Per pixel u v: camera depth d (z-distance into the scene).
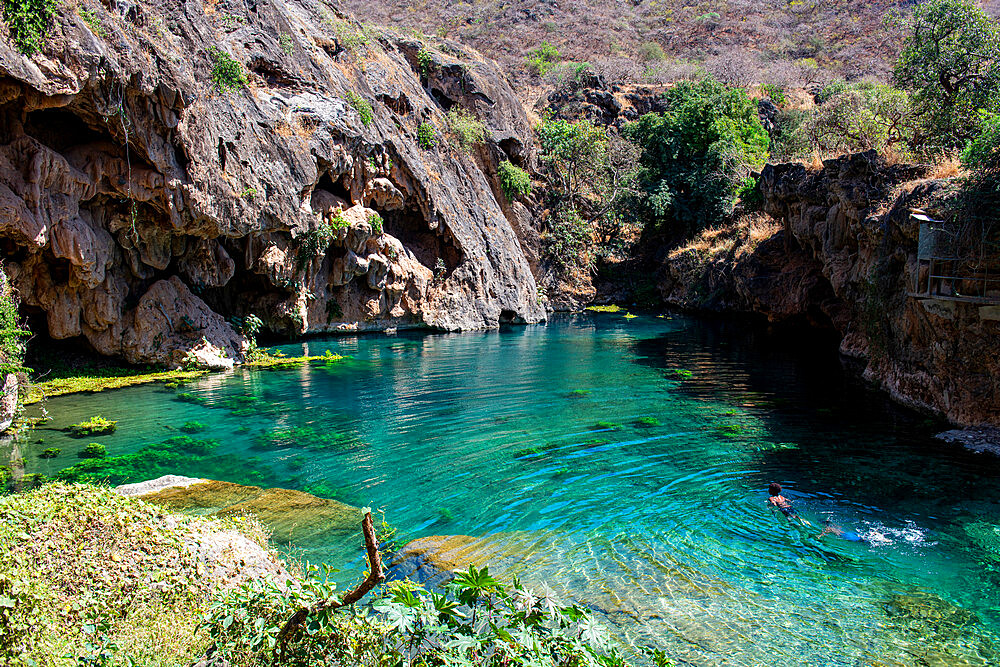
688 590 9.03
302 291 29.30
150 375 22.23
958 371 16.89
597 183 48.94
